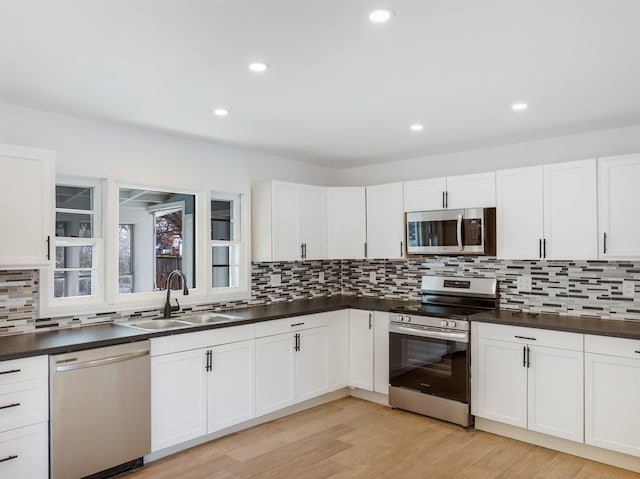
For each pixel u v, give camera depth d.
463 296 4.29
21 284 3.01
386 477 2.90
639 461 2.96
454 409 3.69
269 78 2.56
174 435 3.16
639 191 3.18
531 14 1.87
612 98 2.89
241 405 3.58
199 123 3.45
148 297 3.71
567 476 2.91
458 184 4.11
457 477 2.90
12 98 2.87
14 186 2.74
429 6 1.80
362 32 2.02
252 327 3.66
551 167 3.57
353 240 4.77
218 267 4.32
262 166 4.57
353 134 3.80
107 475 2.85
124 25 1.95
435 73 2.49
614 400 2.99
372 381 4.31
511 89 2.74
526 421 3.36
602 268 3.58
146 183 3.68
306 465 3.06
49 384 2.58
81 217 3.39
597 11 1.84
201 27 1.97
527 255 3.69
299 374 4.04
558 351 3.22
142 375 2.97
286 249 4.41
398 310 4.06
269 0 1.75
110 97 2.86
